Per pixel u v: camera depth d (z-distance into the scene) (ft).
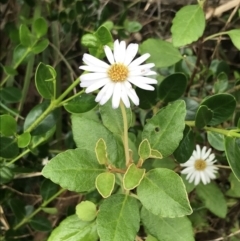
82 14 1.42
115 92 0.78
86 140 0.87
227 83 1.23
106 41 0.93
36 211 1.23
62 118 1.50
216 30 1.45
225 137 0.90
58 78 1.48
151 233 0.85
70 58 1.55
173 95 1.04
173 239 0.84
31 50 1.27
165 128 0.84
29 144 1.11
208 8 1.34
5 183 1.24
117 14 1.52
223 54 1.54
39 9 1.44
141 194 0.78
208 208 1.23
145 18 1.56
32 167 1.25
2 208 1.32
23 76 1.56
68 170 0.80
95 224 0.85
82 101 1.00
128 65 0.80
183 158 0.99
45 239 1.29
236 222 1.37
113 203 0.80
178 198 0.76
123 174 0.82
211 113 0.93
